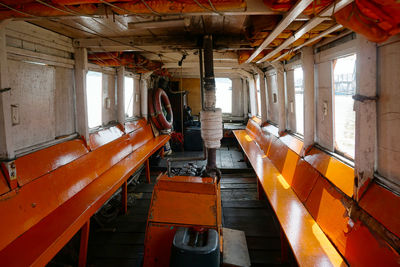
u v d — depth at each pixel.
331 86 3.13
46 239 2.26
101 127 4.91
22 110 2.83
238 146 8.72
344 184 2.61
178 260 2.26
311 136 3.74
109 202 4.52
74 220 2.61
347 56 2.72
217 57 5.07
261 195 4.89
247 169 6.48
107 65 4.55
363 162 2.23
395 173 1.95
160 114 7.24
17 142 2.78
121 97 5.47
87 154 3.90
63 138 3.59
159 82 9.04
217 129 3.29
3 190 2.37
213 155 3.33
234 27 3.21
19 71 2.77
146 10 1.85
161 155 7.52
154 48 3.74
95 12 1.94
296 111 4.67
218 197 3.04
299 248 2.34
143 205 4.88
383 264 1.73
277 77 5.04
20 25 2.70
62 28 3.13
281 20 2.03
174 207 2.84
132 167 4.49
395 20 1.24
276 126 6.02
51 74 3.32
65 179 3.21
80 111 3.90
